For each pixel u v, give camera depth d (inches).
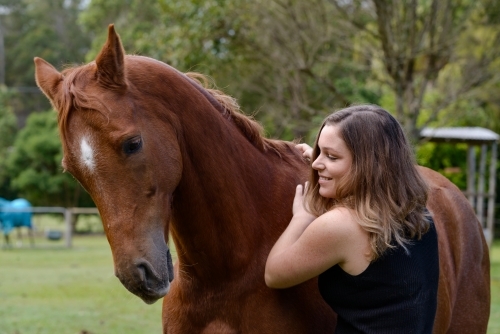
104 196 74.8
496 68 428.1
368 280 80.1
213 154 87.7
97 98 75.1
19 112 1566.2
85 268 444.1
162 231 77.7
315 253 81.0
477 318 119.6
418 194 83.4
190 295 90.6
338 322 85.7
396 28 390.9
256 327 87.9
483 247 125.5
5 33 1768.0
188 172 85.9
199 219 87.6
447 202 120.3
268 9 424.5
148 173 76.5
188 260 89.7
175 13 422.9
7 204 689.0
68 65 90.6
